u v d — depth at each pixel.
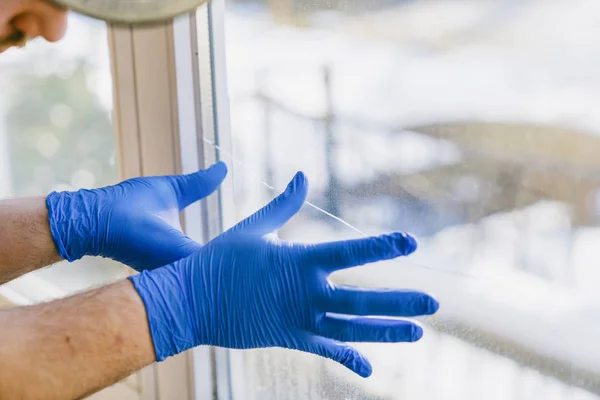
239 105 0.98
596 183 0.64
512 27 0.68
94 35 1.26
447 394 0.80
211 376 1.06
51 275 1.46
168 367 1.06
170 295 0.69
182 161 0.99
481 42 0.71
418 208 0.80
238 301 0.69
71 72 1.53
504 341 0.74
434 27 0.75
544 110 0.67
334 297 0.65
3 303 1.49
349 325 0.67
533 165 0.69
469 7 0.71
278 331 0.70
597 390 0.66
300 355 0.97
